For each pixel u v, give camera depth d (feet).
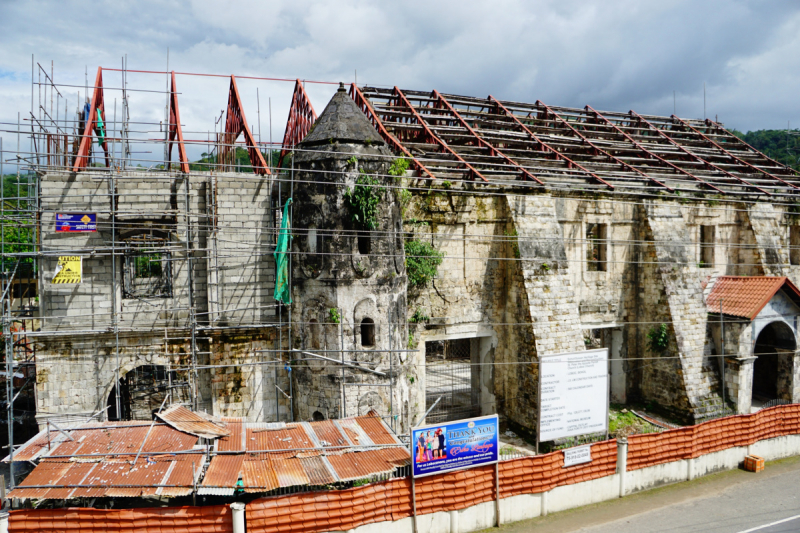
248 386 70.54
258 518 48.14
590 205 87.81
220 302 69.36
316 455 53.57
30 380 77.20
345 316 67.31
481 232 80.48
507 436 79.25
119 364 66.85
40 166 63.57
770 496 64.49
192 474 48.55
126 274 73.15
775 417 75.46
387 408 68.95
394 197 70.28
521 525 57.77
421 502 53.83
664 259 88.28
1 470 67.41
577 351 71.56
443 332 79.20
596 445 62.75
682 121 133.18
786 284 86.28
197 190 69.21
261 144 72.18
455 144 93.20
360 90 98.84
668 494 65.05
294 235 69.87
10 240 111.75
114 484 47.06
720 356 87.71
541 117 116.16
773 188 108.68
